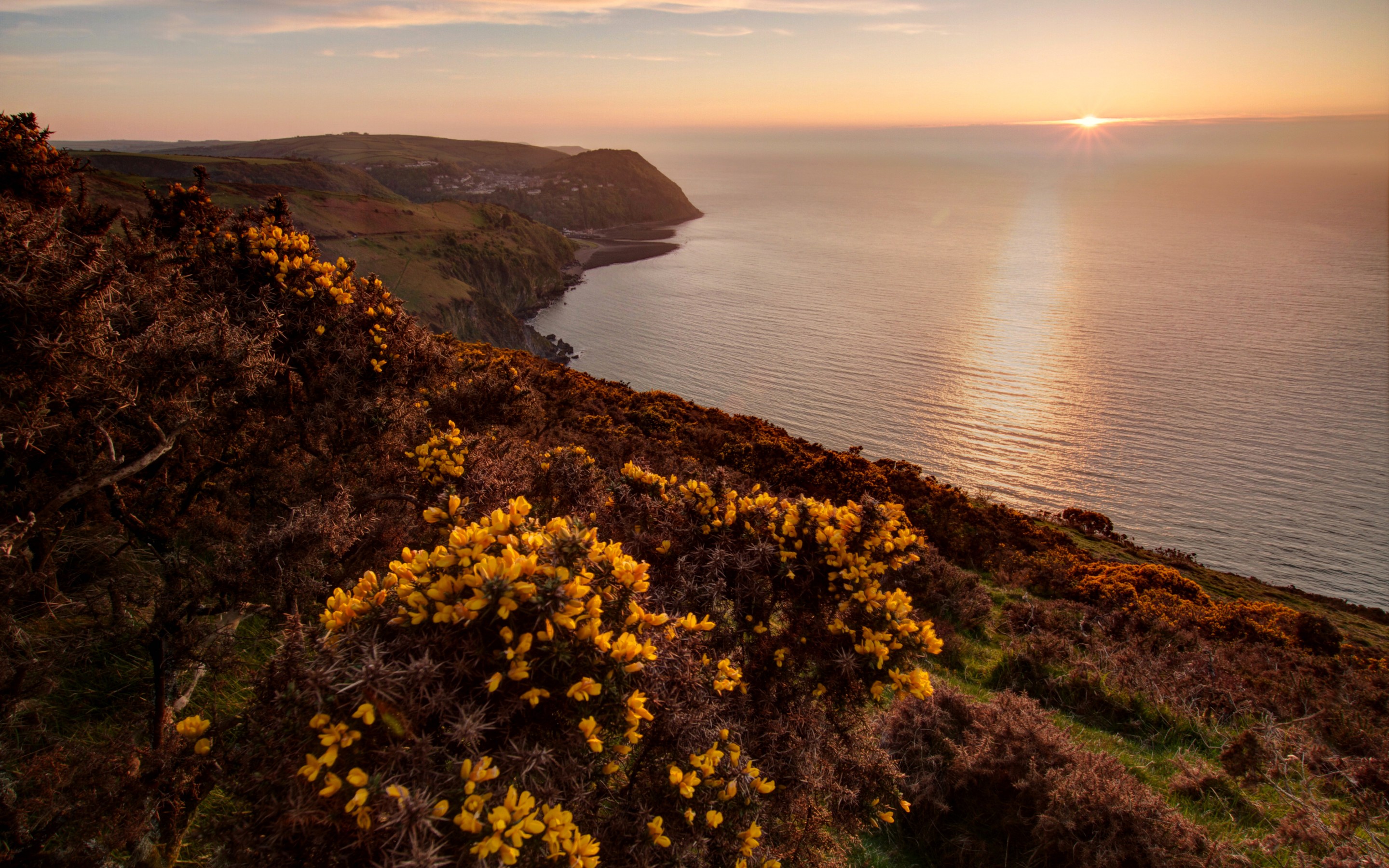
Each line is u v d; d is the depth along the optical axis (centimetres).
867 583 346
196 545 369
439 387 614
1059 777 458
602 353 12838
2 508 292
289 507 405
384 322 560
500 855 188
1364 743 651
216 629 308
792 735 331
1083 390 11200
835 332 14538
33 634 321
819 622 350
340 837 192
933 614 946
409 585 229
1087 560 1605
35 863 233
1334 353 13612
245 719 222
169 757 252
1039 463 8494
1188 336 14775
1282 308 17538
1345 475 8381
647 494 410
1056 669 771
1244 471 8481
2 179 481
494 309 13162
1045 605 1064
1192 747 631
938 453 8656
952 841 453
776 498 401
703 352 12925
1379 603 5959
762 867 281
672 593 356
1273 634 1156
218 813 273
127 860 255
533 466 502
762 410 9906
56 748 272
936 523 1496
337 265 559
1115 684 734
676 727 256
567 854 205
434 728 211
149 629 296
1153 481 8131
